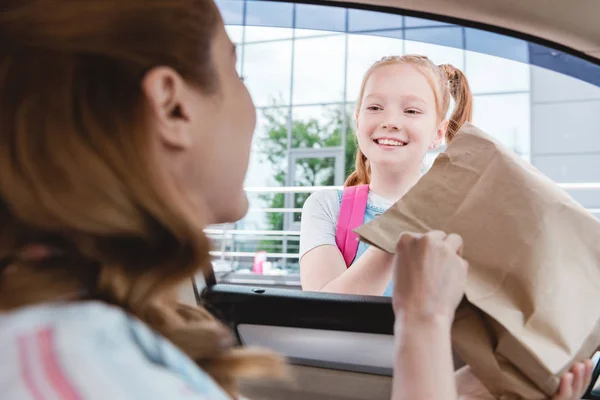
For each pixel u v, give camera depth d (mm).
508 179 668
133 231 351
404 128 1465
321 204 1517
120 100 360
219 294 1175
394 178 1493
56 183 321
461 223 670
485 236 651
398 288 581
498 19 1367
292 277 2953
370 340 1121
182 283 400
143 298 373
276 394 1170
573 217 644
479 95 9703
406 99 1459
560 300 598
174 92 405
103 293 363
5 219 342
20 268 342
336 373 1146
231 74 491
